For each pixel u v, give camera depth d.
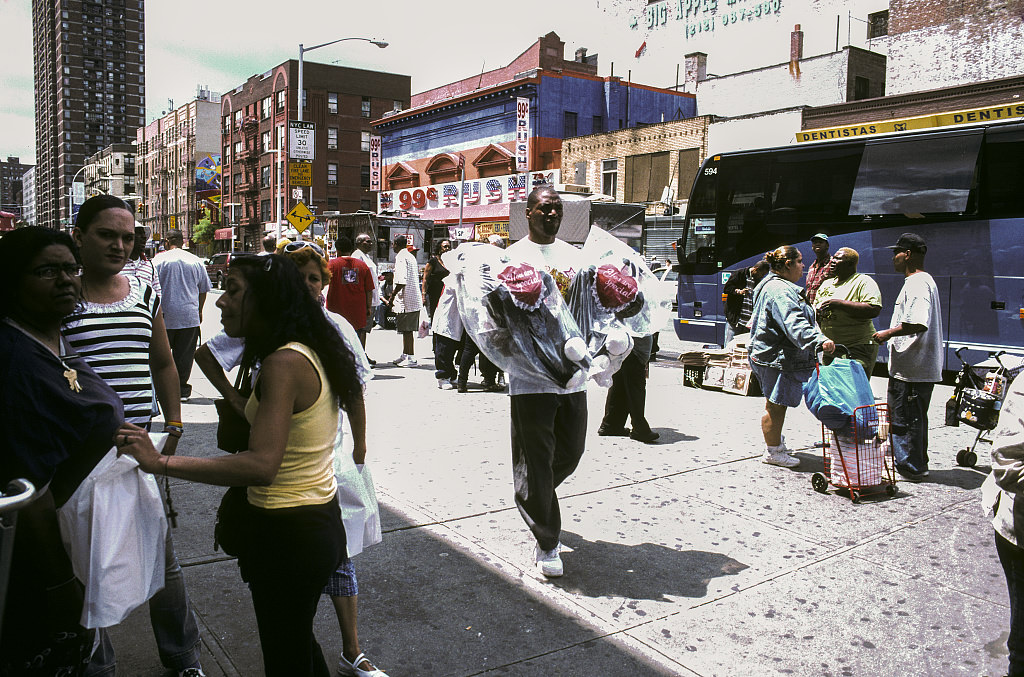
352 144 60.72
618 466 5.97
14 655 2.10
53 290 2.16
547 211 3.91
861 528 4.65
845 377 5.14
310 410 2.17
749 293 11.09
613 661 3.12
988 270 9.66
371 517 2.98
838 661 3.13
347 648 2.92
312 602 2.24
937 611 3.57
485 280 3.75
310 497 2.19
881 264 10.68
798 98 29.91
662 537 4.48
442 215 37.62
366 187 61.53
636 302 4.02
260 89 63.28
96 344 2.68
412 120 40.22
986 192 9.71
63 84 180.25
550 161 33.69
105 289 2.81
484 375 9.40
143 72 188.50
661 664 3.11
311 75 58.66
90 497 2.17
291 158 23.47
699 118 26.25
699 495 5.26
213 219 73.31
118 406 2.19
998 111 9.81
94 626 2.16
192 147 80.06
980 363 9.70
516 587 3.79
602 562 4.11
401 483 5.44
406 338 11.40
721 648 3.23
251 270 2.15
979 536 4.52
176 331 7.79
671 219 25.08
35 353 2.04
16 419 1.97
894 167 10.54
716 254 12.54
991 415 5.86
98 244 2.72
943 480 5.68
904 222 10.42
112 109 185.62
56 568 2.10
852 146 11.00
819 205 11.34
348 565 2.89
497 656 3.14
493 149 34.81
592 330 4.03
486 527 4.59
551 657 3.14
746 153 12.18
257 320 2.16
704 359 9.95
